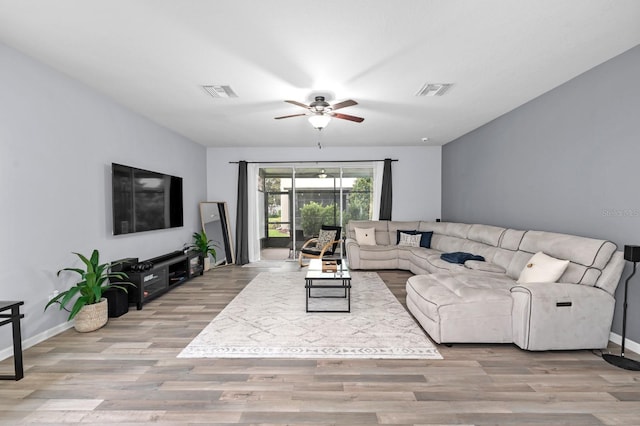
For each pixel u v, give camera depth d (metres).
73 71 2.92
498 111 4.21
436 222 6.07
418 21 2.13
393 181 6.68
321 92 3.44
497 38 2.35
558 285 2.52
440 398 1.91
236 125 4.82
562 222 3.32
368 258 5.68
